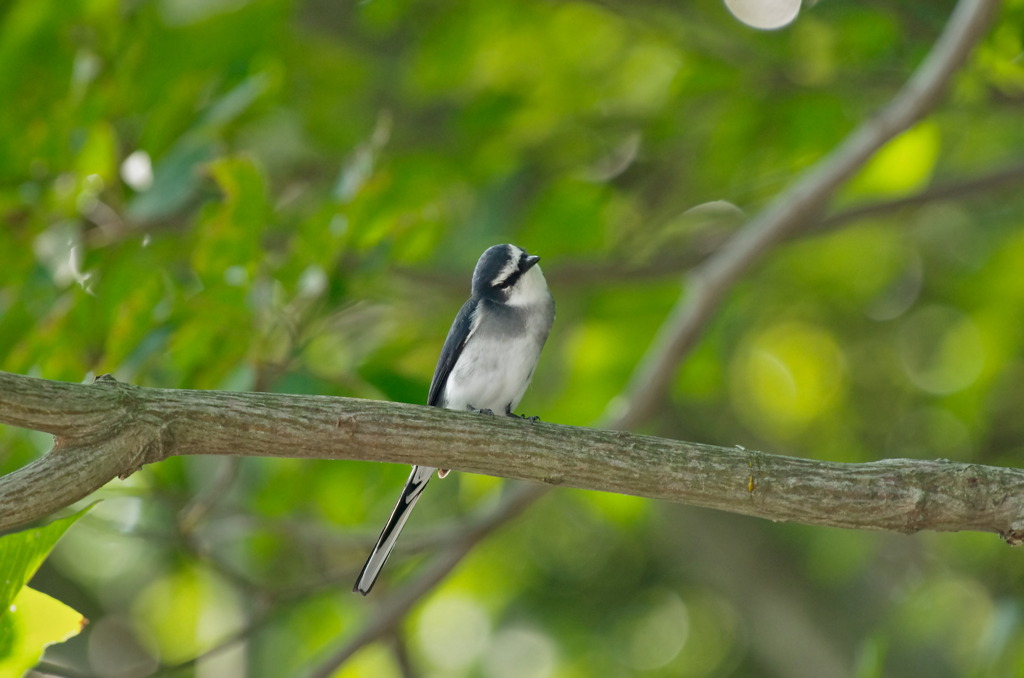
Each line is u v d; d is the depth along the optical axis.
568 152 14.16
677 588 18.50
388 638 10.00
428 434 6.14
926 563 15.77
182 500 10.29
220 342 8.83
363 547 10.27
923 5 12.35
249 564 12.91
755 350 18.25
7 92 9.65
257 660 13.15
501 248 9.50
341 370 9.81
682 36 12.80
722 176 13.95
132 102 10.07
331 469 10.79
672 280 13.50
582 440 6.23
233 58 10.34
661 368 10.16
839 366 18.30
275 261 10.54
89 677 8.67
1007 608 9.26
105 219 10.30
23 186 9.48
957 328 16.67
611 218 14.09
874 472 6.20
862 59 12.59
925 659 13.66
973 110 12.59
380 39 15.10
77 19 9.88
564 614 17.84
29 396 5.59
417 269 12.35
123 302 9.27
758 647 16.28
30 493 5.57
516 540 17.70
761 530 15.91
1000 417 17.48
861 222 12.24
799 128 12.77
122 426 5.77
